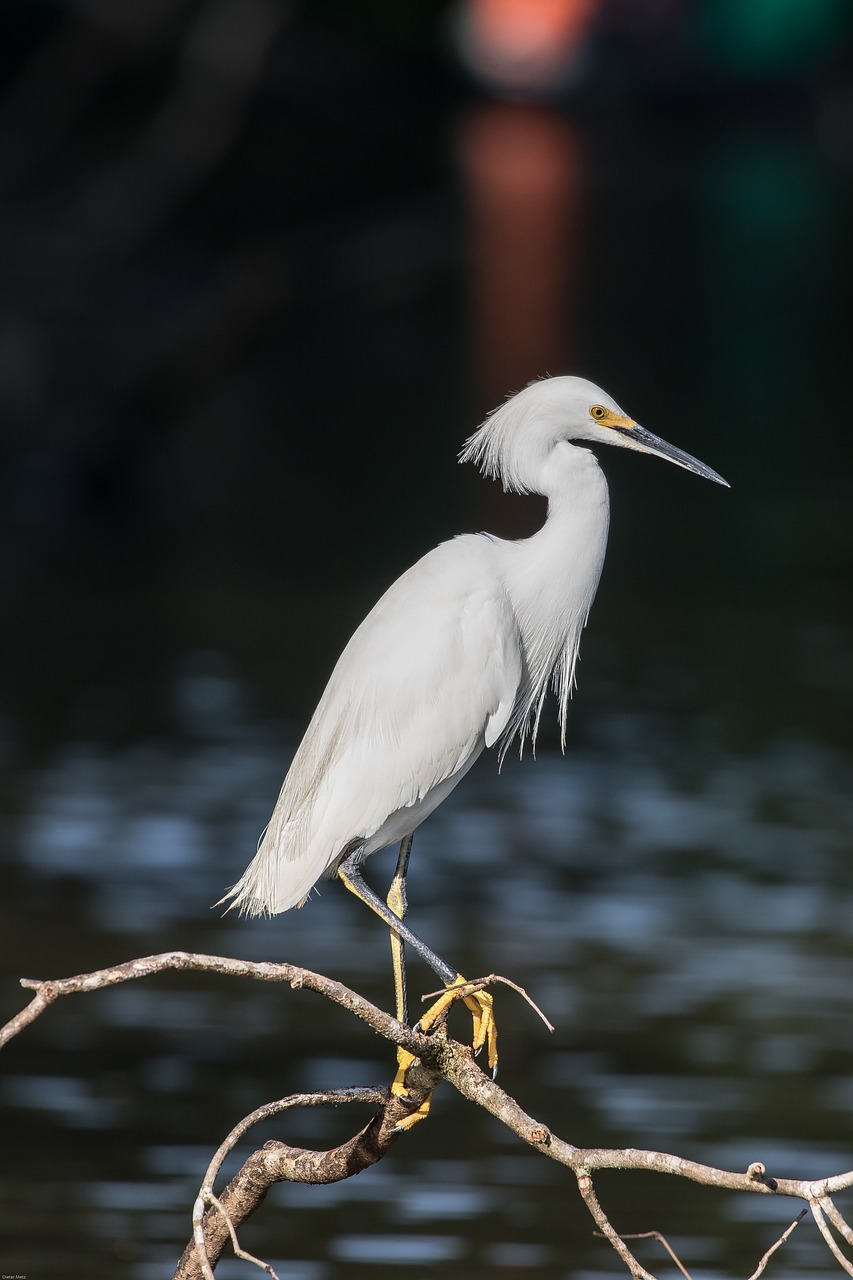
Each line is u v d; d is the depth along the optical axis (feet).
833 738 52.16
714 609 66.49
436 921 39.34
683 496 87.40
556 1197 28.81
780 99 220.84
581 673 58.70
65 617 64.85
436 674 22.33
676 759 50.60
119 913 39.32
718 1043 33.37
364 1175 29.45
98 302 102.12
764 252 153.07
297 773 22.49
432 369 117.19
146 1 117.08
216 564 73.41
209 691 56.03
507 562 23.39
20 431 86.94
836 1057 32.86
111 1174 29.01
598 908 39.96
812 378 114.21
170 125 110.22
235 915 39.47
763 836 44.47
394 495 86.84
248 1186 19.34
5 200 121.49
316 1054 33.40
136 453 84.84
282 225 137.80
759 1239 27.61
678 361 118.11
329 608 66.08
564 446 23.70
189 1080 32.30
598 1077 32.32
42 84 124.77
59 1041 33.86
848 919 39.14
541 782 49.01
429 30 192.54
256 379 115.85
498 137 200.54
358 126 185.47
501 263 144.97
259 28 110.83
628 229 160.56
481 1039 20.04
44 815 45.34
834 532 79.00
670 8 225.35
